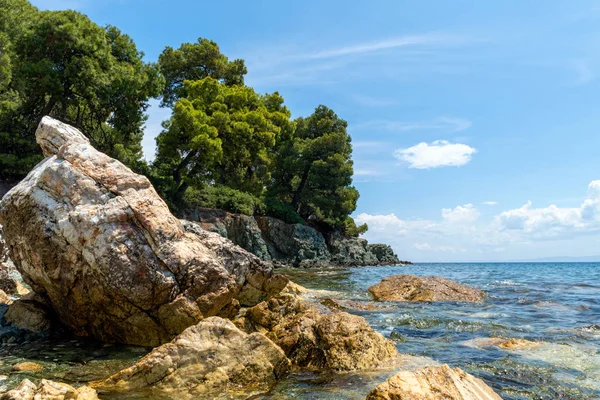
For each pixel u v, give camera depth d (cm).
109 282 920
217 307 1016
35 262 986
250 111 4944
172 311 956
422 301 1675
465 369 777
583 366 806
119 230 945
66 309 1000
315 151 5978
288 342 816
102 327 972
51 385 567
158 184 3828
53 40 3158
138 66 3831
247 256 1352
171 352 682
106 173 1023
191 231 1309
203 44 5347
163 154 3928
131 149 4269
